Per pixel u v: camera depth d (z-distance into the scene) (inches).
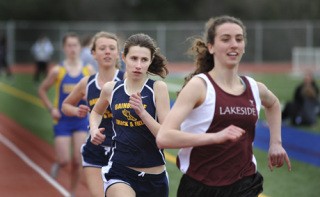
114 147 510.0
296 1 4564.5
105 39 603.2
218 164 433.1
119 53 621.6
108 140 586.9
